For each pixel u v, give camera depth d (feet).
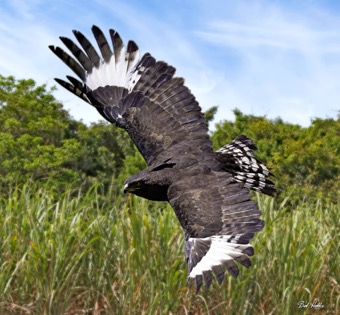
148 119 15.97
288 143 86.17
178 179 14.10
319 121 107.04
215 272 12.08
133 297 28.48
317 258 31.55
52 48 16.92
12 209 33.06
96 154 93.76
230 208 12.97
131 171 83.46
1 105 84.64
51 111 87.30
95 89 16.92
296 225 32.76
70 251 28.76
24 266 29.40
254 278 30.50
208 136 15.38
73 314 29.30
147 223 29.55
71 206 31.40
